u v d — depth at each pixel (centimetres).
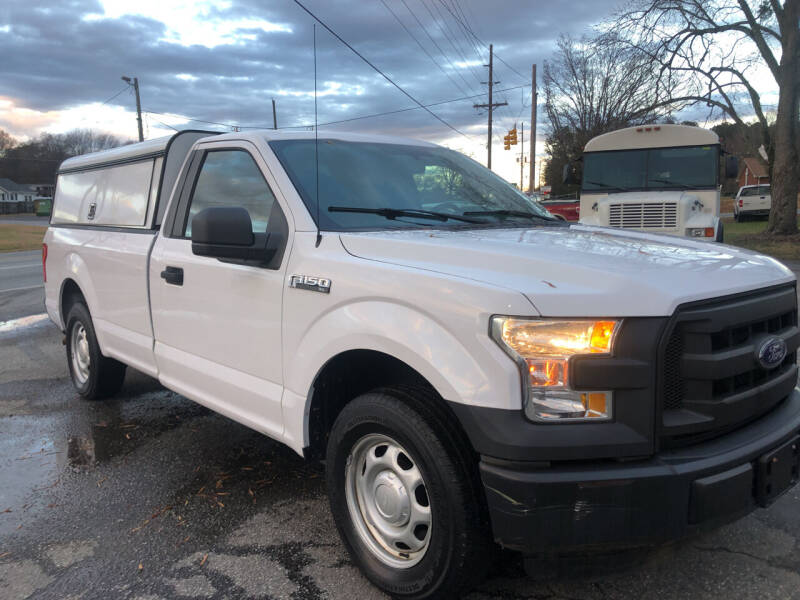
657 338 214
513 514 213
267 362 314
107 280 465
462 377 223
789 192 1980
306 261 292
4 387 586
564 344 213
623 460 214
